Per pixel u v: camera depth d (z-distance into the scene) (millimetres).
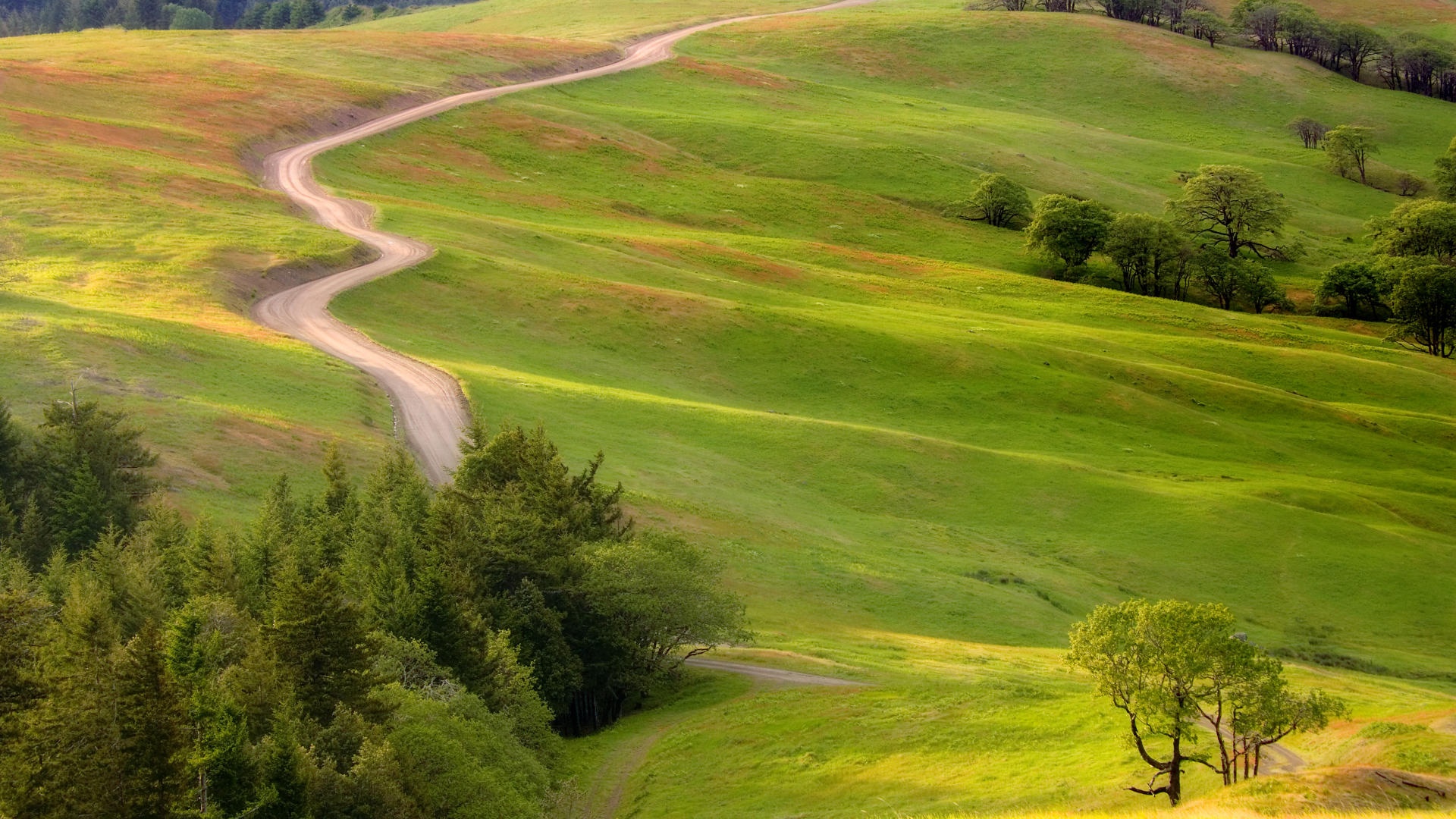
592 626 50094
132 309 82062
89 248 94000
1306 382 105438
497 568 50094
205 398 68125
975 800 34531
